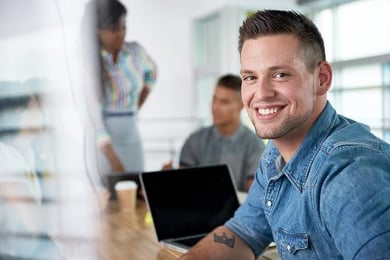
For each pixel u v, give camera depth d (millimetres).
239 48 646
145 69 1977
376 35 3221
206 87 4715
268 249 892
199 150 1675
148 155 4043
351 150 562
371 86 3279
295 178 641
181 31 4500
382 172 519
